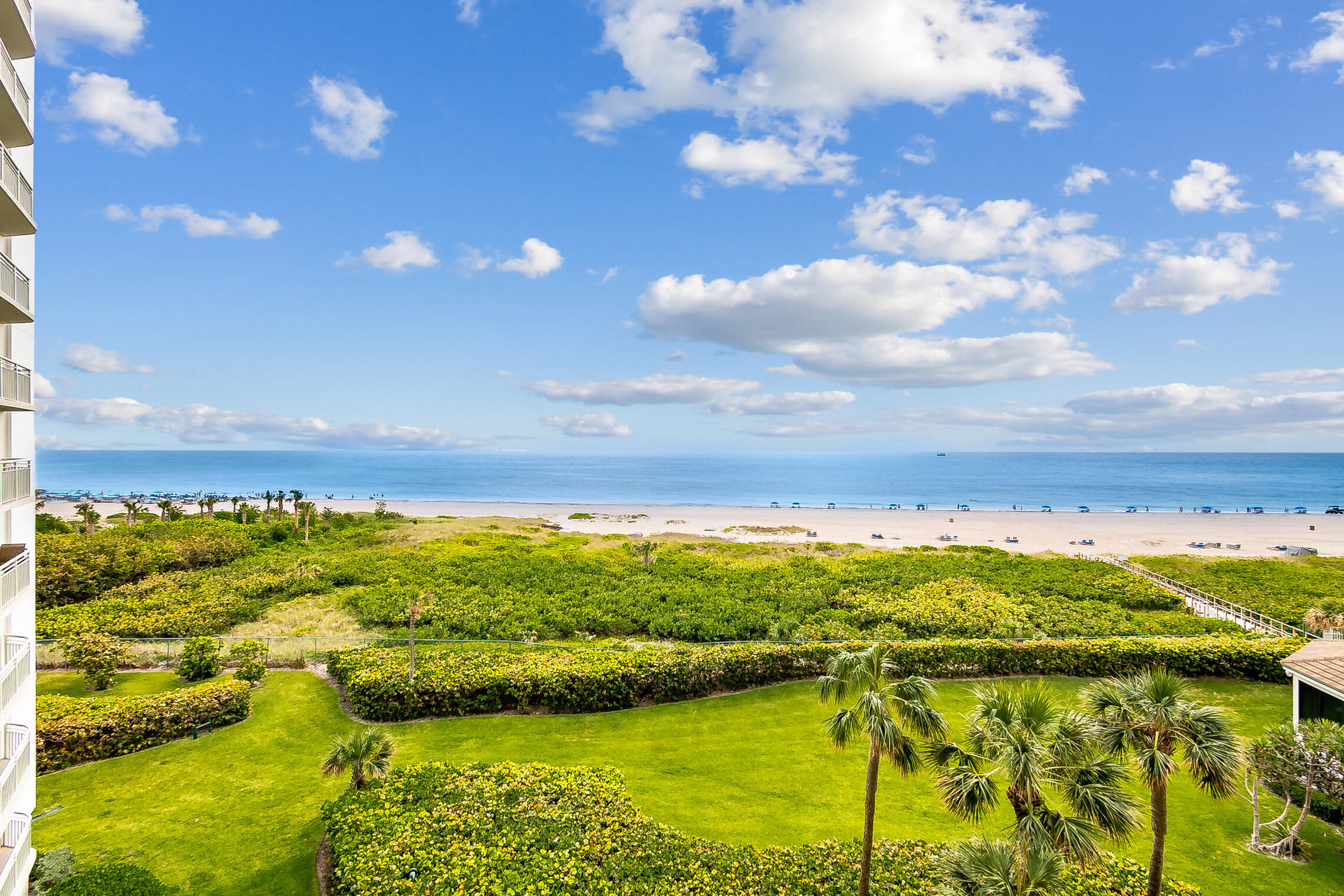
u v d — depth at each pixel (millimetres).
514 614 35875
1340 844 15930
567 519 108750
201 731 21938
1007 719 11906
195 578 41938
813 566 50156
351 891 12930
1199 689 25328
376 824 14812
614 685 23891
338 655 26141
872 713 12055
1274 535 88125
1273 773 15914
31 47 14594
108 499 140500
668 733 22141
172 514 75688
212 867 15188
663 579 45469
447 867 13367
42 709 20422
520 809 15539
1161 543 79188
